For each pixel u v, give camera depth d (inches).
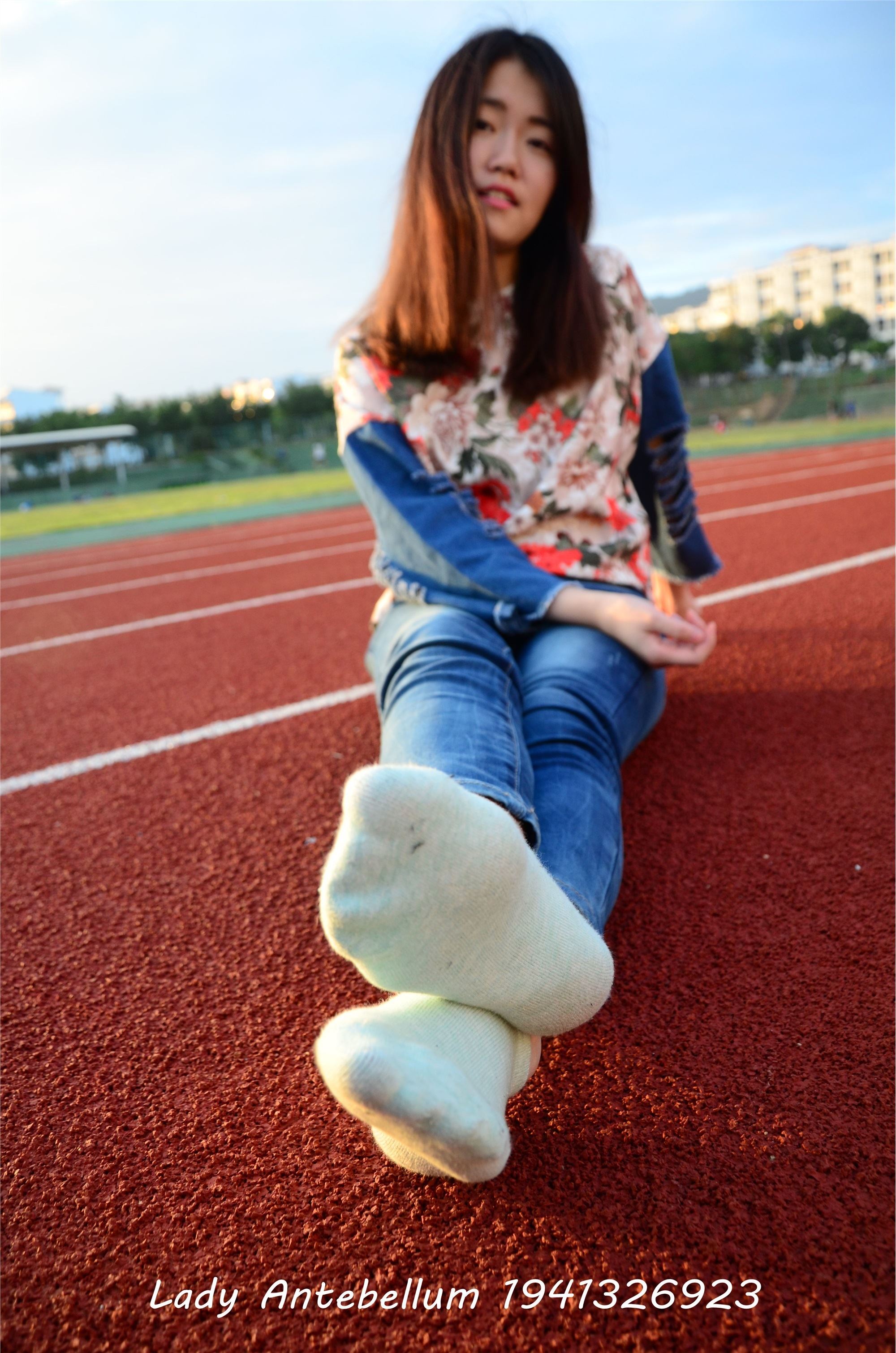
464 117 60.9
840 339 2709.2
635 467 72.9
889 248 3361.2
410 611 60.7
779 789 72.2
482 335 64.1
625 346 67.6
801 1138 38.1
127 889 65.9
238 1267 34.4
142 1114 43.1
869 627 118.9
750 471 434.6
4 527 737.6
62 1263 35.3
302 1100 43.1
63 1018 51.2
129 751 98.6
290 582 225.0
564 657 53.5
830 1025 44.9
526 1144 38.5
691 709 93.3
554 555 64.6
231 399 2222.0
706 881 59.0
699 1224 34.3
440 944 30.7
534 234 66.5
